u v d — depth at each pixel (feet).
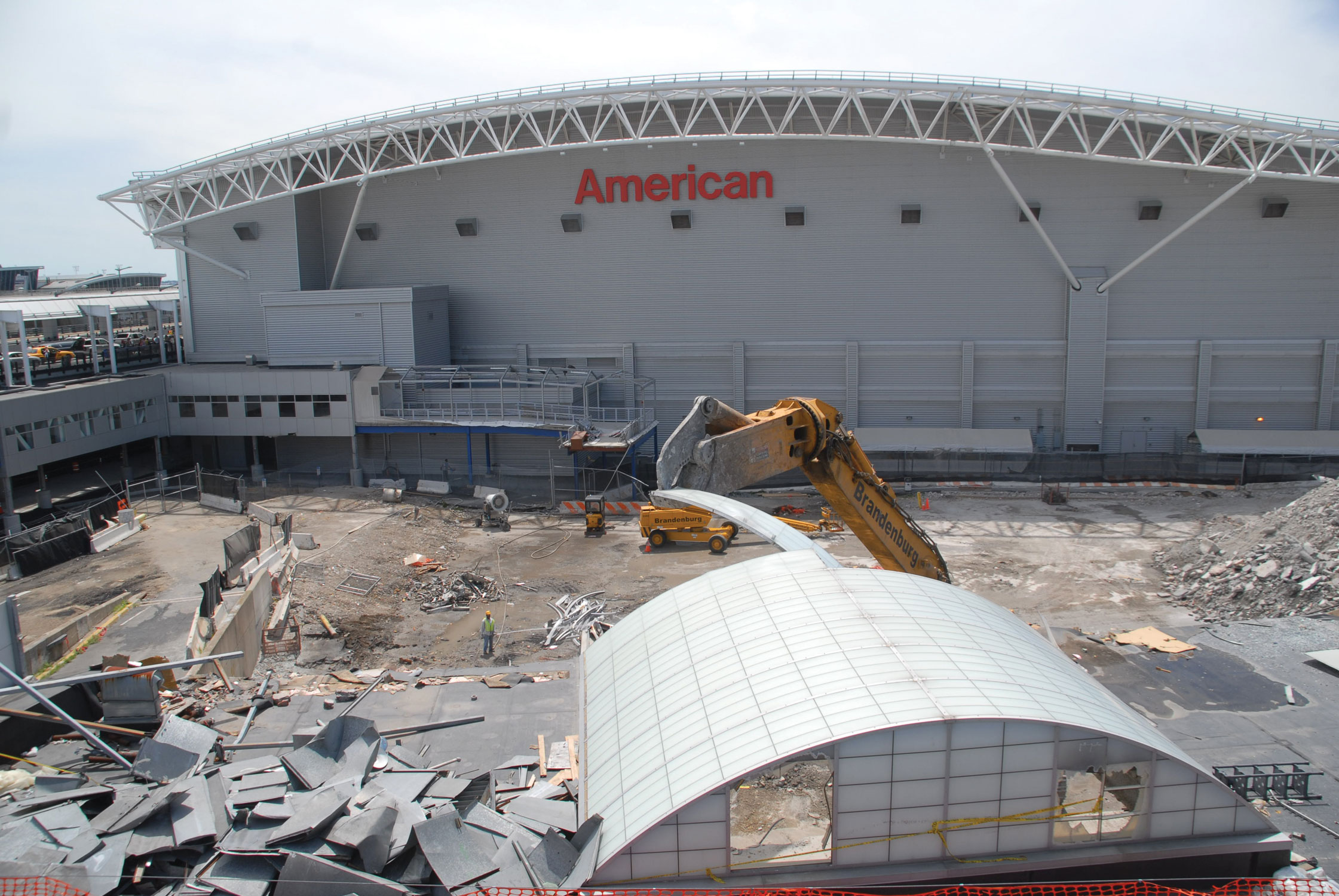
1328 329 169.17
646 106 156.25
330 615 105.19
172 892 43.34
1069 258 172.45
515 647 99.45
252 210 184.75
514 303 187.01
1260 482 166.71
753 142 173.88
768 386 183.73
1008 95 148.05
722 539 132.87
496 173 182.70
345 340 175.73
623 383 183.52
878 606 57.11
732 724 47.85
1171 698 80.69
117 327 315.58
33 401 140.77
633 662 58.70
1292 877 47.60
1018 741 45.47
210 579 90.53
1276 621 95.40
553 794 55.47
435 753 65.92
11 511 136.67
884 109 169.07
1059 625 102.94
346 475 176.55
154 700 62.23
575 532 145.18
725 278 180.24
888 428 180.14
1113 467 169.37
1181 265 170.50
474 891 43.29
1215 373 173.88
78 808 47.91
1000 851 46.57
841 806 45.09
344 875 42.34
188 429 174.40
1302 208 165.37
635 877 44.42
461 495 166.81
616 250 181.98
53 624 90.79
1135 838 47.67
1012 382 178.19
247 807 49.08
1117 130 165.89
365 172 168.55
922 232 174.29
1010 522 147.64
